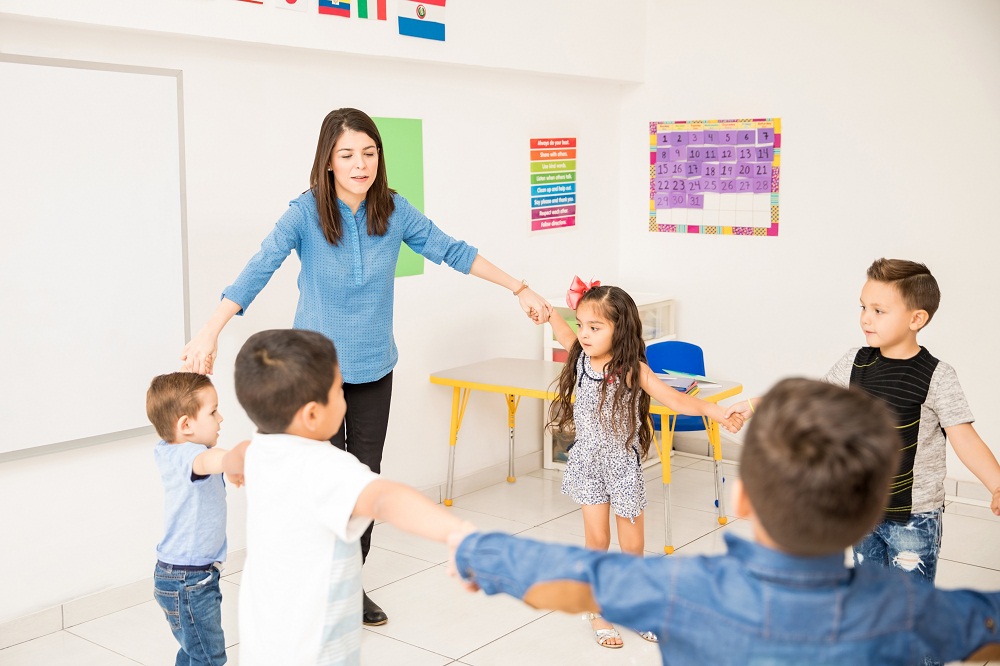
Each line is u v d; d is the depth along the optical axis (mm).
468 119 4367
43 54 2932
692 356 4301
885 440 1120
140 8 3012
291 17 3432
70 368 3080
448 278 4348
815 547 1140
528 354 4852
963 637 1205
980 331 4242
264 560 1653
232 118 3443
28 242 2945
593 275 5184
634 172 5230
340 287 3014
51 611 3113
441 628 3133
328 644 1611
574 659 2936
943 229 4289
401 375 4176
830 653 1142
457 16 4047
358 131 2887
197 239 3377
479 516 4191
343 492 1529
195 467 2344
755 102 4758
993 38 4082
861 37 4414
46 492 3088
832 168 4570
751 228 4848
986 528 3986
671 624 1185
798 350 4777
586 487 3104
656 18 5035
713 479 4691
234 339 3518
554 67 4551
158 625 3178
